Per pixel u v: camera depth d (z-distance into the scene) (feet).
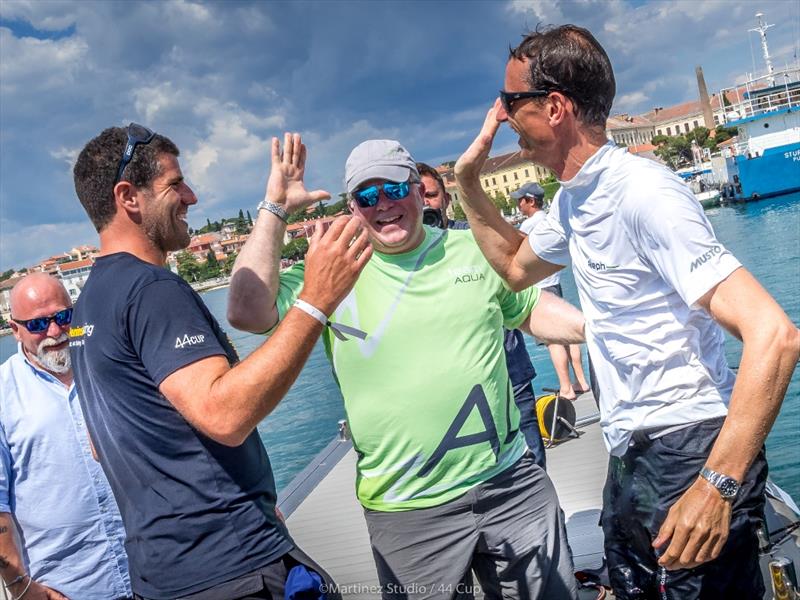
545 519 8.09
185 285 6.24
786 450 20.70
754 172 119.24
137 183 6.52
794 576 6.92
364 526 14.48
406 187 7.63
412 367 7.64
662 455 6.33
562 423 17.34
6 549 8.70
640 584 6.93
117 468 6.32
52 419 9.10
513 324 9.02
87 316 6.31
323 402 42.80
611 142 6.36
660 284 6.15
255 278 7.37
